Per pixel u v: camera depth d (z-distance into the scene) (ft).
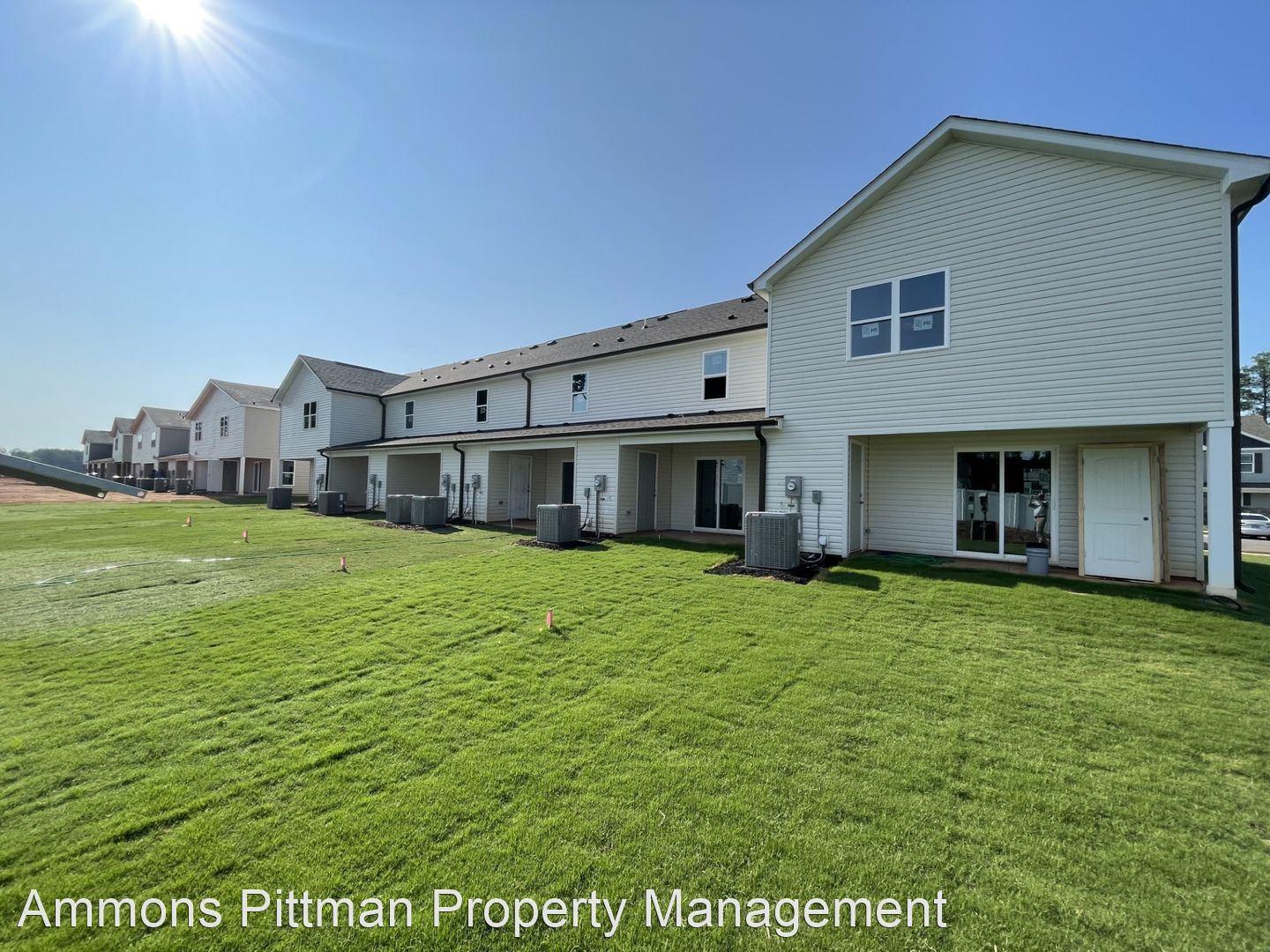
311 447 86.28
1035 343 27.55
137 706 14.43
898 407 31.48
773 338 36.47
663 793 10.38
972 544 33.63
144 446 157.89
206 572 31.22
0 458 5.13
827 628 20.39
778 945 7.13
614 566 31.89
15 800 10.31
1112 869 8.50
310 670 16.84
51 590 27.04
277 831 9.39
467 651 18.44
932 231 30.68
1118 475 28.27
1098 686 15.35
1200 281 23.91
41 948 7.09
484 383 68.08
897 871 8.43
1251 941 7.20
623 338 57.00
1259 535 82.89
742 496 45.39
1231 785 10.76
